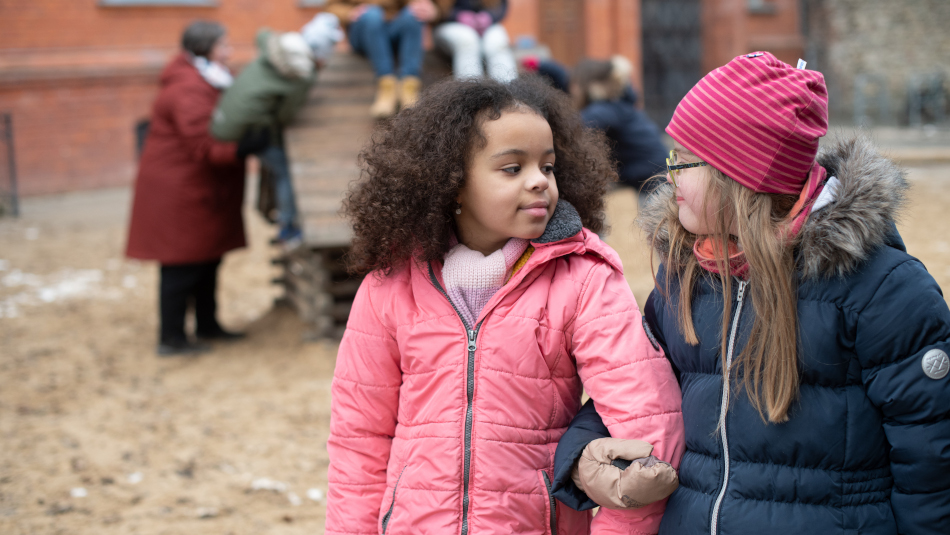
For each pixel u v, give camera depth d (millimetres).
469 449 1661
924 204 9289
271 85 5098
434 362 1718
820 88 1526
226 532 3152
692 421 1608
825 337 1464
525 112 1688
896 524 1483
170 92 5211
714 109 1521
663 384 1652
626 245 7930
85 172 12555
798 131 1475
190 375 5090
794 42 18734
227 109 5078
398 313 1779
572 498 1645
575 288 1723
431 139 1730
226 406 4555
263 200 6301
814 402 1479
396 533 1702
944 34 18078
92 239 9453
